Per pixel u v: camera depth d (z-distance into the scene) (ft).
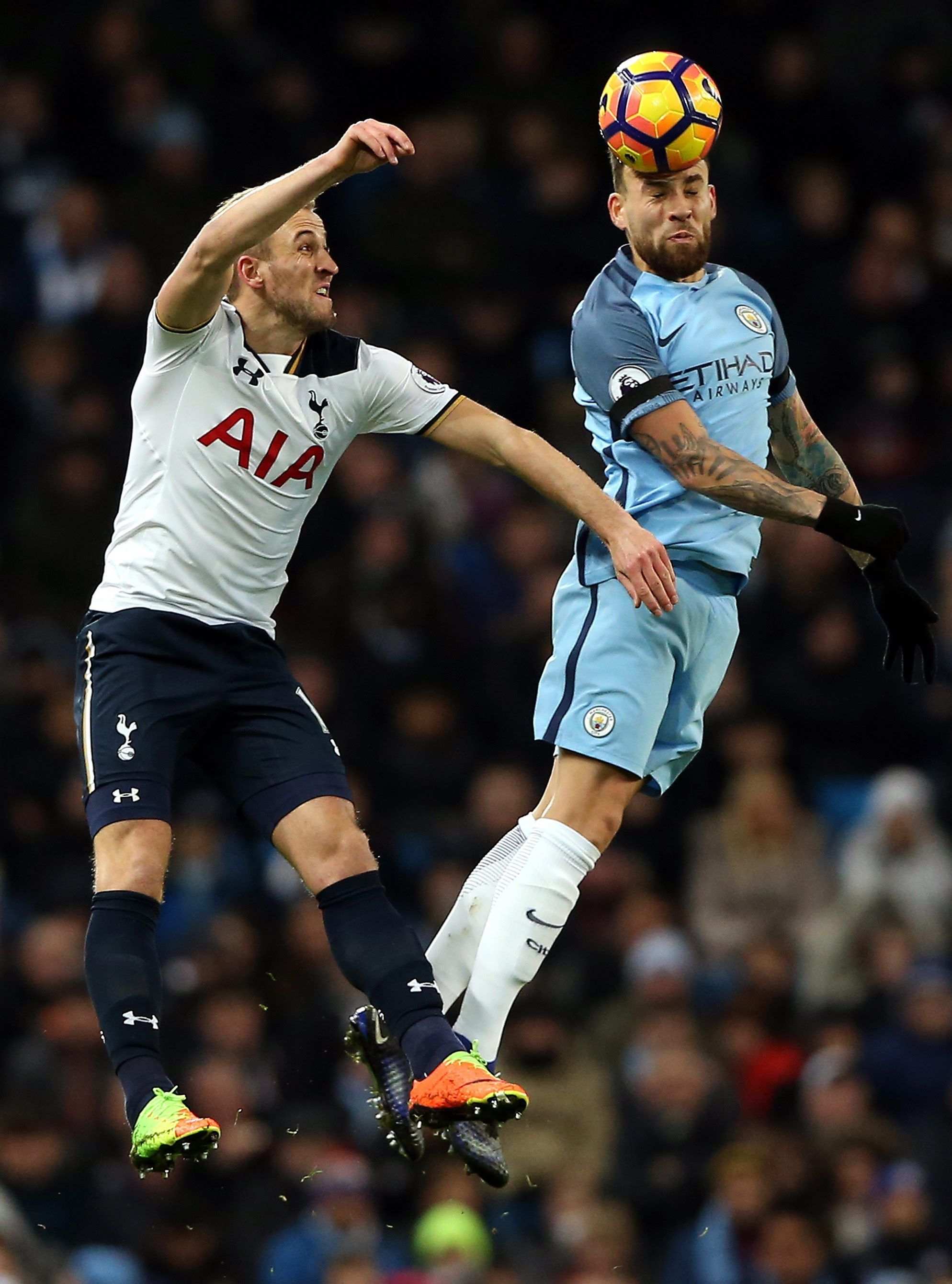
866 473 158.10
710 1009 126.00
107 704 67.31
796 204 171.83
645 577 66.08
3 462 155.12
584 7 182.19
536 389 157.28
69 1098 114.73
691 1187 113.91
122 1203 112.47
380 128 62.44
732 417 69.51
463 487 153.48
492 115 175.11
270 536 68.39
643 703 68.80
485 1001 68.59
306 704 69.05
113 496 148.97
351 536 147.84
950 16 184.65
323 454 68.13
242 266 67.21
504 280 165.58
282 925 124.88
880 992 124.26
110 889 66.08
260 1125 114.62
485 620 147.74
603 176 172.55
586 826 69.31
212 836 129.18
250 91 171.94
